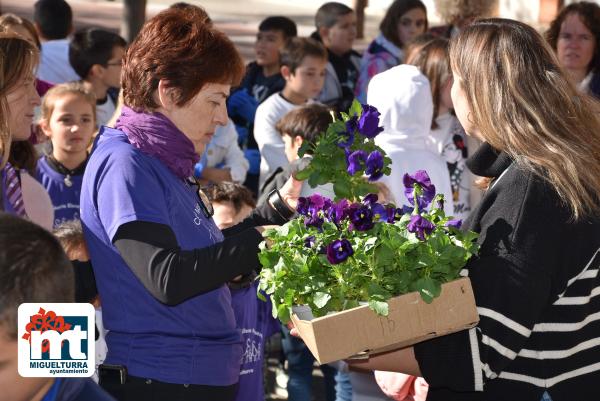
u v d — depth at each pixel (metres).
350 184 2.23
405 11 6.68
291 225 2.07
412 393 2.60
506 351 1.94
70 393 1.47
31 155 3.07
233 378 2.40
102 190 2.17
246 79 6.69
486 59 2.09
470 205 4.30
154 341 2.24
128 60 2.30
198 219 2.31
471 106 2.10
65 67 5.79
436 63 4.21
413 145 3.87
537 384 2.01
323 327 1.90
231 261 2.10
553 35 5.50
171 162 2.25
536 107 2.03
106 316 2.29
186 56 2.21
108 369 2.24
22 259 1.34
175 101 2.23
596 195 1.99
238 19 18.45
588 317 2.04
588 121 2.07
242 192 3.64
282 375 4.95
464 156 4.26
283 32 6.56
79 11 17.19
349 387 3.80
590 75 5.39
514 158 2.04
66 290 1.40
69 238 3.06
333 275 2.02
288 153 4.19
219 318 2.33
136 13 8.07
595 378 2.06
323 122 4.10
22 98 2.71
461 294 1.96
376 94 3.92
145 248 2.09
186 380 2.25
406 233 2.00
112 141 2.25
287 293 2.00
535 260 1.93
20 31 5.62
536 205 1.96
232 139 5.32
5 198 2.75
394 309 1.95
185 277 2.06
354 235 2.03
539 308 1.94
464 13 6.77
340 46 7.11
